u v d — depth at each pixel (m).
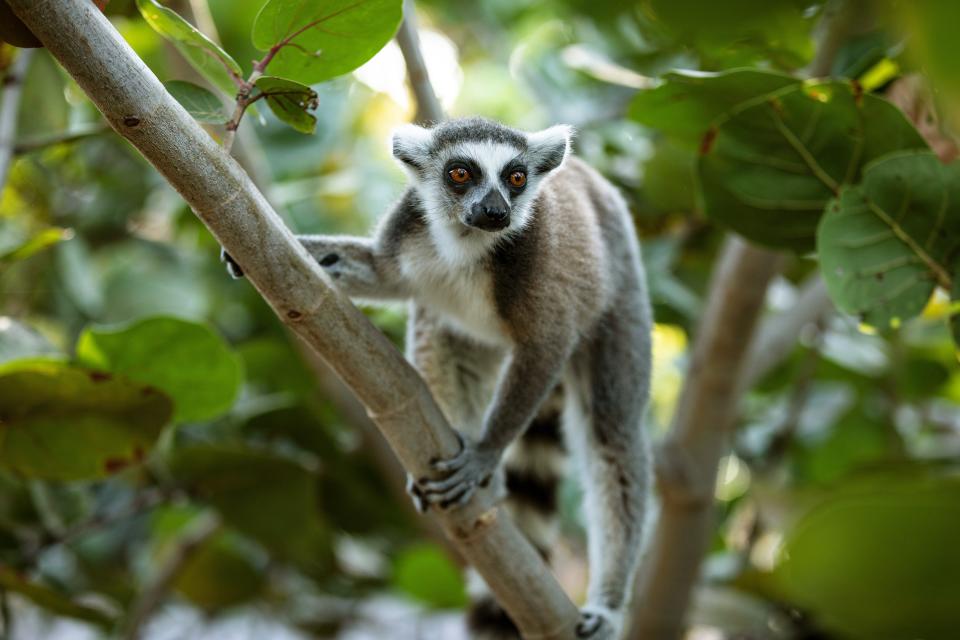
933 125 4.80
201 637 9.45
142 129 3.28
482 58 10.20
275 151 7.80
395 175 8.49
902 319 4.45
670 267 8.05
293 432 7.25
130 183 8.60
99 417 5.02
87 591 7.77
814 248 5.34
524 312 5.21
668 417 10.61
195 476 6.65
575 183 6.00
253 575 8.20
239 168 3.51
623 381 6.06
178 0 5.91
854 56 5.80
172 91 3.81
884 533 1.80
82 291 7.86
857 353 8.20
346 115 8.24
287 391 7.92
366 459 7.56
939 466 5.73
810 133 4.91
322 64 3.77
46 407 4.92
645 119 5.12
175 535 8.71
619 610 5.71
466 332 5.64
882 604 1.84
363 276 5.23
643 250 7.50
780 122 4.89
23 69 5.52
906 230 4.44
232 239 3.54
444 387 5.80
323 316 3.81
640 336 6.17
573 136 6.03
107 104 3.22
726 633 7.29
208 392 5.45
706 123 5.07
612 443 6.02
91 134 5.47
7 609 5.64
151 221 9.52
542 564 4.64
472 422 5.90
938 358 8.37
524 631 4.72
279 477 6.70
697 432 6.64
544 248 5.29
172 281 8.34
